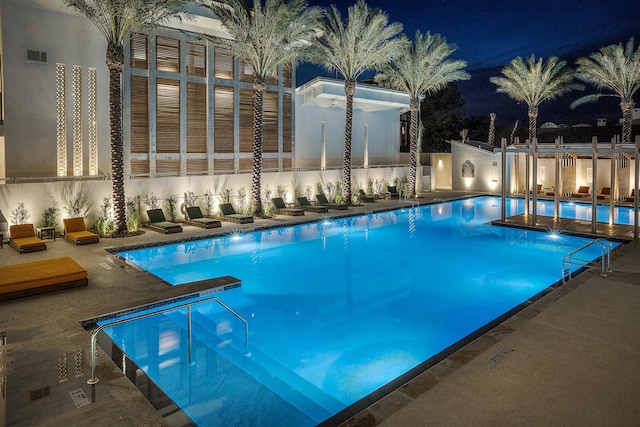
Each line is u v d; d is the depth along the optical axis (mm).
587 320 7094
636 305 7773
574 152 16688
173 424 5082
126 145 19234
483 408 4629
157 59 19984
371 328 8438
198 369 6664
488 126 53156
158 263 13133
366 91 27328
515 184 29297
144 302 8445
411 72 26781
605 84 32812
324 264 13094
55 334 6930
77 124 17391
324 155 28000
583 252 14164
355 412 5199
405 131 45875
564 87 34844
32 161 16422
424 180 31281
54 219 15109
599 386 5051
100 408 4875
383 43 23438
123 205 15523
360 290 10734
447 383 5168
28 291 8688
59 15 16750
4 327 7184
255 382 6328
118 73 15094
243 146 23469
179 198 18484
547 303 7934
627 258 11430
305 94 26031
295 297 10203
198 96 21547
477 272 12227
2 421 3637
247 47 18766
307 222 19125
